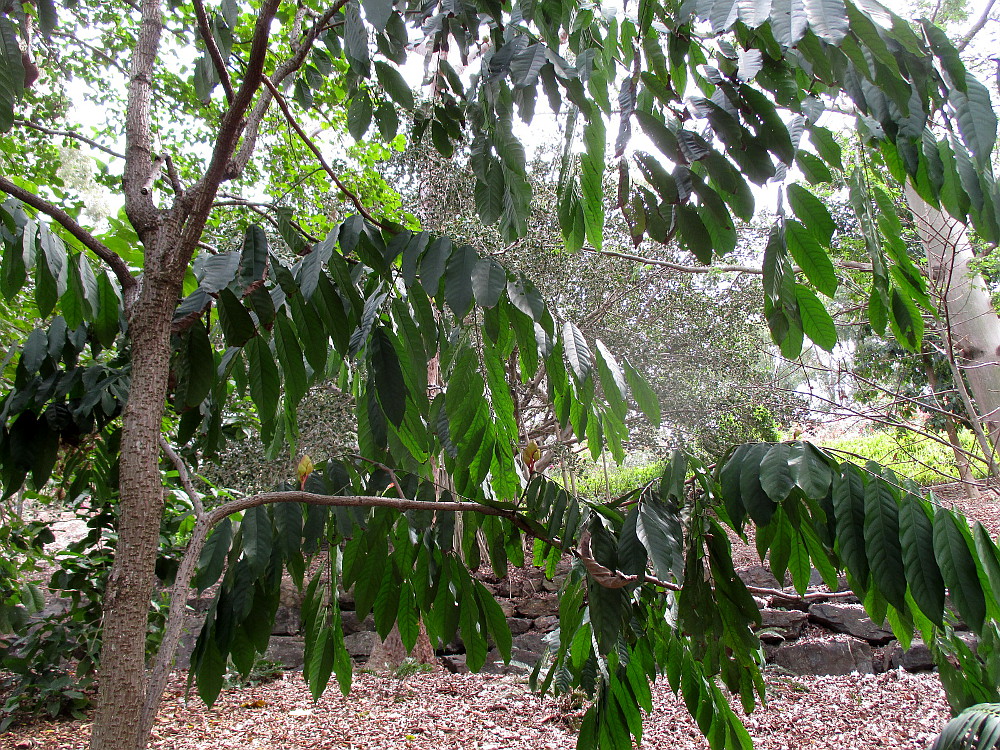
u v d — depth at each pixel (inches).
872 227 50.3
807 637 229.0
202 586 54.3
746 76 42.8
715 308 268.8
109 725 41.3
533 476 63.4
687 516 64.6
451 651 245.4
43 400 63.8
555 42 46.9
